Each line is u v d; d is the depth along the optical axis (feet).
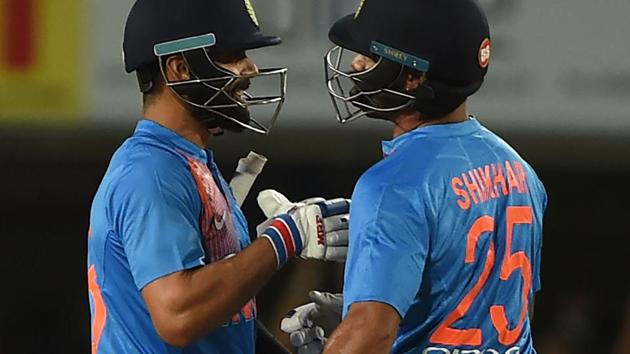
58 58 61.52
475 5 36.99
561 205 81.46
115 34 61.46
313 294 42.19
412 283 34.22
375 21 36.52
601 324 79.25
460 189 35.40
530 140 66.28
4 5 61.05
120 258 37.70
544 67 61.31
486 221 35.83
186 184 37.78
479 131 37.27
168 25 38.22
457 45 36.24
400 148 36.32
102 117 62.03
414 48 36.14
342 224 39.55
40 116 62.03
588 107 61.31
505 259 36.40
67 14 61.41
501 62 61.57
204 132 39.88
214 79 38.29
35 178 79.46
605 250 81.51
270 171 75.77
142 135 38.70
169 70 38.60
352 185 75.72
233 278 36.50
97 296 38.60
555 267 82.02
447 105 36.65
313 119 61.72
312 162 74.18
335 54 59.47
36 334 80.28
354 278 34.50
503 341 36.42
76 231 81.51
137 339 37.96
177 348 38.01
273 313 71.92
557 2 60.85
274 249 37.55
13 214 80.94
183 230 36.65
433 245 34.96
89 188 80.28
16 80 61.52
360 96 37.42
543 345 79.10
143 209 36.60
